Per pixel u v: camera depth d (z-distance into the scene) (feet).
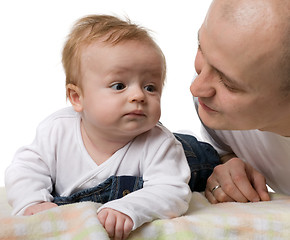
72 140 4.10
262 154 4.55
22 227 2.94
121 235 3.10
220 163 4.87
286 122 3.46
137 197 3.36
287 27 2.88
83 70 3.87
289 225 3.30
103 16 4.18
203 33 3.16
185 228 3.17
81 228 2.94
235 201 4.04
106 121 3.77
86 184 4.02
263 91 3.06
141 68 3.77
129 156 3.98
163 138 3.98
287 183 4.66
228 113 3.26
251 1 2.96
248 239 3.25
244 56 2.93
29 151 4.13
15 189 3.90
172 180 3.68
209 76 3.18
